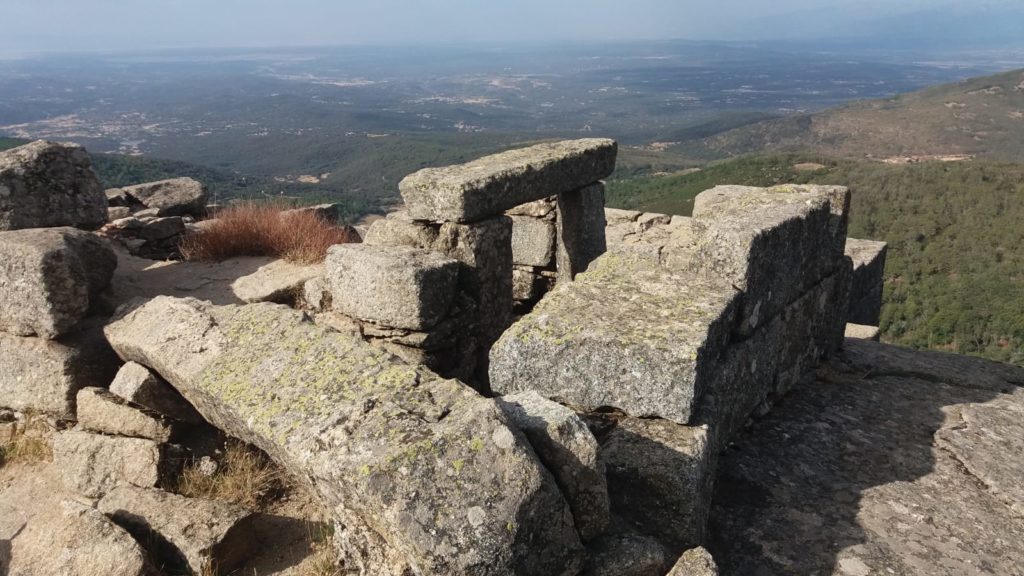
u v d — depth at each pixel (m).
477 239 5.48
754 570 3.15
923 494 3.78
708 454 3.26
